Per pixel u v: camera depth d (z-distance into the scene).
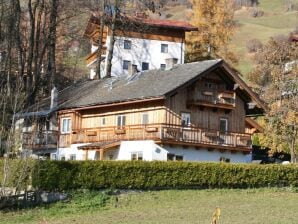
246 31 180.00
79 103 54.34
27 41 65.88
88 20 75.25
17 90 43.38
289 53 60.88
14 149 35.06
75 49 103.00
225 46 86.88
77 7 65.94
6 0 60.25
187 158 48.25
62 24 72.00
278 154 61.16
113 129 50.25
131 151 48.31
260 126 54.53
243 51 152.88
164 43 86.75
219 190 40.56
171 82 48.16
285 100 53.97
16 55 65.94
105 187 37.56
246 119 53.78
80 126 54.97
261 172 42.22
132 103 49.66
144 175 38.59
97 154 51.00
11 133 35.00
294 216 31.55
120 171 37.94
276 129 53.62
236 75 50.62
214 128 50.81
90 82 61.38
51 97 58.72
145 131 47.47
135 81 53.06
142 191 38.62
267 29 183.00
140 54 85.00
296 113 52.81
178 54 87.44
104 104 50.91
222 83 51.31
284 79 55.12
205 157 49.31
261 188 42.12
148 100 47.31
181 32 87.75
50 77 66.44
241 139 51.16
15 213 33.69
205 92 49.31
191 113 49.56
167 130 46.59
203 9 86.81
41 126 58.62
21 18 65.56
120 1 66.38
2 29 62.16
